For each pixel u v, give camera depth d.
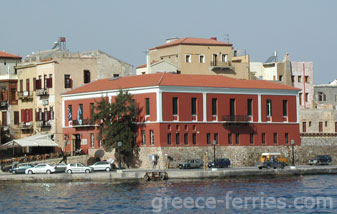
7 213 186.00
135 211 184.75
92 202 197.62
